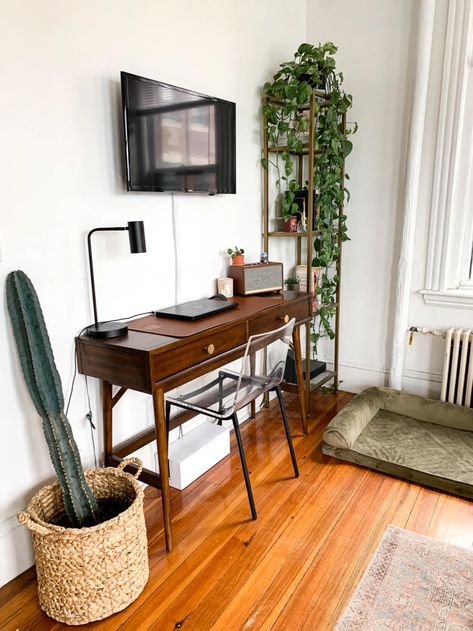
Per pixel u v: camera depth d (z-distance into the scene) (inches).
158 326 70.9
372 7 104.9
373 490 80.5
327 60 98.0
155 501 78.7
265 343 75.5
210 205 91.1
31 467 64.2
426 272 108.3
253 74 98.2
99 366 65.2
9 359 60.0
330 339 125.5
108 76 67.6
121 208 72.4
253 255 106.7
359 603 57.0
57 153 62.3
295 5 109.2
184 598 58.6
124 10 68.6
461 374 101.5
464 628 53.4
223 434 90.9
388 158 109.4
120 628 54.8
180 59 79.4
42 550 53.7
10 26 55.3
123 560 55.7
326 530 70.3
